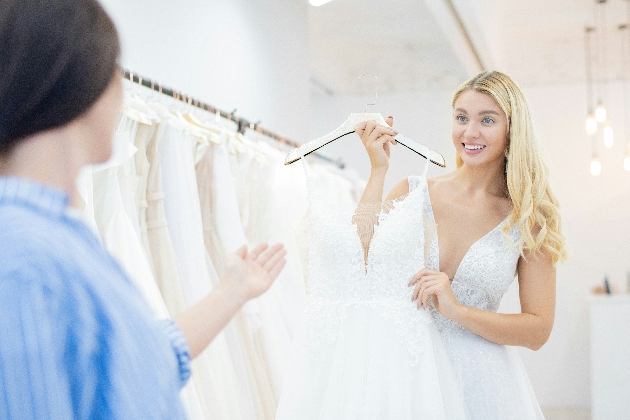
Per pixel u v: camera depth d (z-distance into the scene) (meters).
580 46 7.93
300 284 3.45
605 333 6.71
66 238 0.75
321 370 2.05
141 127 2.53
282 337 3.17
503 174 2.23
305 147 2.19
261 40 4.55
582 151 8.84
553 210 2.11
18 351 0.66
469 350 2.08
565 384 8.59
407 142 2.18
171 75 3.43
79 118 0.80
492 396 2.03
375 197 2.15
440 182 2.24
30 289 0.68
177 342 0.98
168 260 2.53
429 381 1.95
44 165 0.78
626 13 7.04
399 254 2.05
